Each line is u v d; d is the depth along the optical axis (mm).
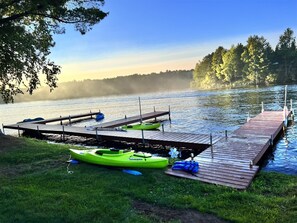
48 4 15805
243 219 7035
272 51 116312
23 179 10586
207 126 29344
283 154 16547
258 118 26562
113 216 7254
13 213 7402
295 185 10008
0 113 83125
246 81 111625
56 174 11102
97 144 22797
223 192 9156
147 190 9312
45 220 7012
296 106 39219
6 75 19625
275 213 7359
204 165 12383
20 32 16922
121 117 46312
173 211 7746
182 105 57875
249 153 14117
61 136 27234
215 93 87625
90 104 98125
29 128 29781
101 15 18078
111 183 9922
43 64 19828
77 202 8055
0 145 17422
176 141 18234
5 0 17219
